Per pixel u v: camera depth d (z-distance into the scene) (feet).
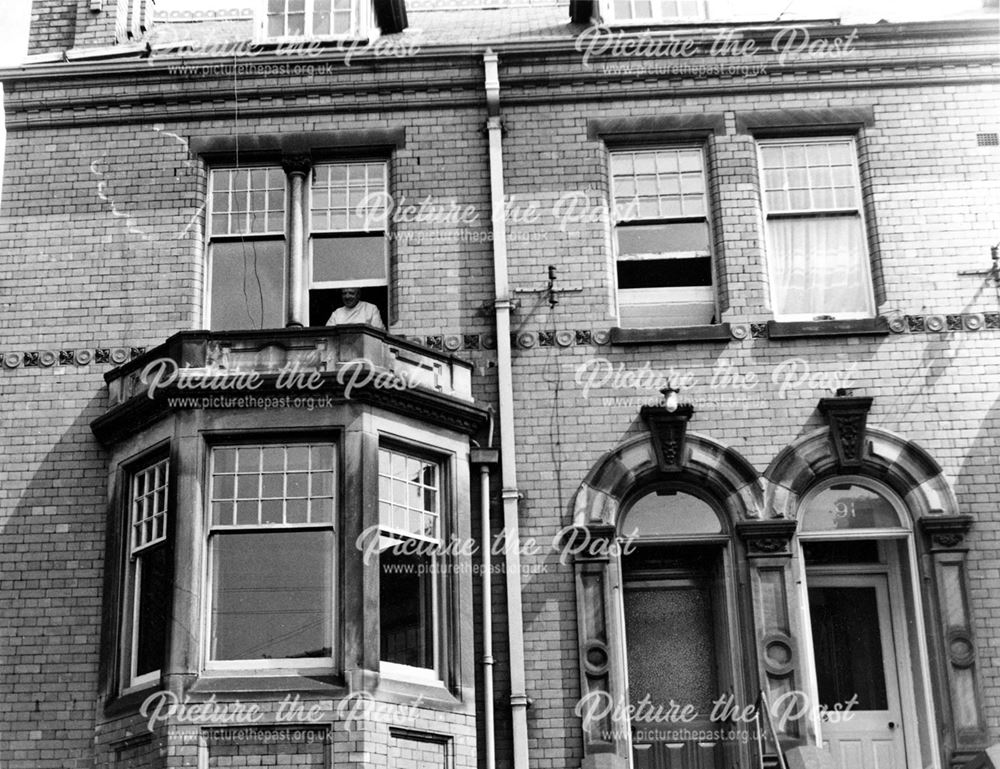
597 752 41.27
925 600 43.19
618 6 52.85
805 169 48.80
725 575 43.96
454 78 49.29
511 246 47.24
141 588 42.50
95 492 44.75
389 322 47.09
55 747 41.81
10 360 46.44
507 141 48.57
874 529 44.45
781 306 47.52
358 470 40.78
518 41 49.37
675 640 44.62
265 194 48.98
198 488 40.81
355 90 49.29
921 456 44.34
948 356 45.62
